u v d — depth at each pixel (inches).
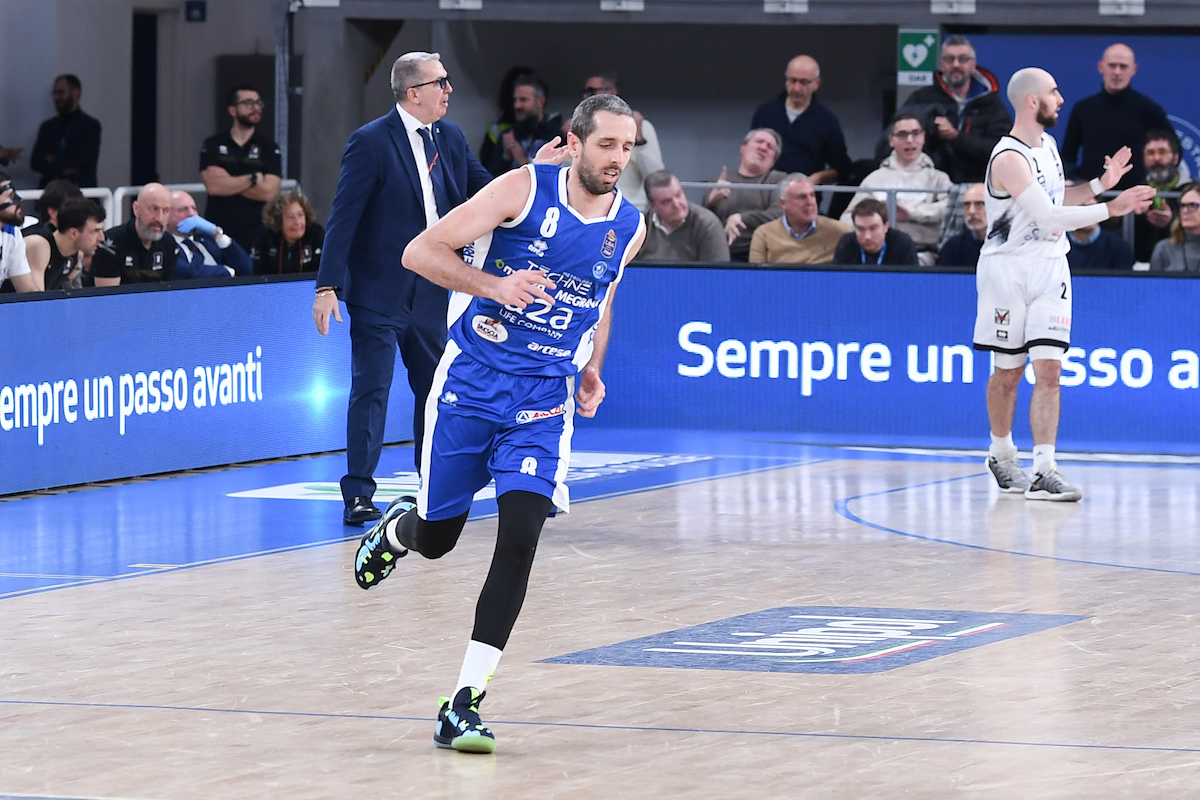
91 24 1206.9
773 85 1085.1
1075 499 663.8
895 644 434.9
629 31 1091.9
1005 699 380.5
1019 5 953.5
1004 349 668.7
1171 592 498.9
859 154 1084.5
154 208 791.1
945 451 799.7
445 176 618.2
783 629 453.7
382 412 617.3
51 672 409.7
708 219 883.4
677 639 442.3
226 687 395.2
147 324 724.7
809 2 967.6
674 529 604.4
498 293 343.3
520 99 993.5
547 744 347.6
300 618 468.4
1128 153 658.2
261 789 318.3
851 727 358.6
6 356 670.5
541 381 362.3
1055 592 499.2
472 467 369.1
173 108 1279.5
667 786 318.3
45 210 785.6
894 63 1070.4
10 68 1154.7
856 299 839.1
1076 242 846.5
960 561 546.9
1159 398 811.4
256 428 773.9
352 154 601.0
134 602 490.6
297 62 1082.1
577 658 421.7
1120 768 327.3
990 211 666.8
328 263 601.3
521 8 982.4
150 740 351.6
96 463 708.7
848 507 650.8
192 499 674.8
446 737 343.6
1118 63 909.8
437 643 439.2
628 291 864.9
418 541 381.1
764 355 851.4
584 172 350.0
